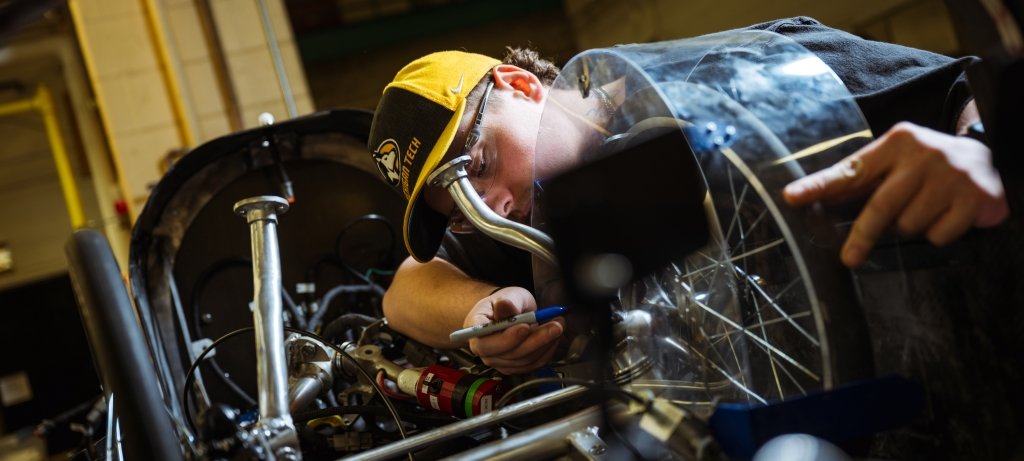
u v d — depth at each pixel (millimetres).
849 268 756
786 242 803
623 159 788
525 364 1032
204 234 1708
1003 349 784
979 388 779
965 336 783
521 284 1443
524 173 1234
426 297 1336
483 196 1235
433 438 859
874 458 812
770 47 958
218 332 1674
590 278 788
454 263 1488
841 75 1040
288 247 1749
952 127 965
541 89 1326
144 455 817
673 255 780
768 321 870
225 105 4301
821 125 839
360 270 1772
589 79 1045
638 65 951
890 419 717
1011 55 683
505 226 1052
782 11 5641
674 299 932
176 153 3941
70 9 4371
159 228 1675
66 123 7488
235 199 1740
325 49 7441
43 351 5102
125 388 838
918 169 709
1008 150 717
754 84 884
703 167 833
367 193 1808
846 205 761
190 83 4273
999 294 781
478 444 1069
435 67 1305
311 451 1151
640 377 883
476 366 1200
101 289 884
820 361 810
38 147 8148
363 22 7477
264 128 1720
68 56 6613
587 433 826
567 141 1052
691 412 753
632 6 7117
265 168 1761
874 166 728
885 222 719
